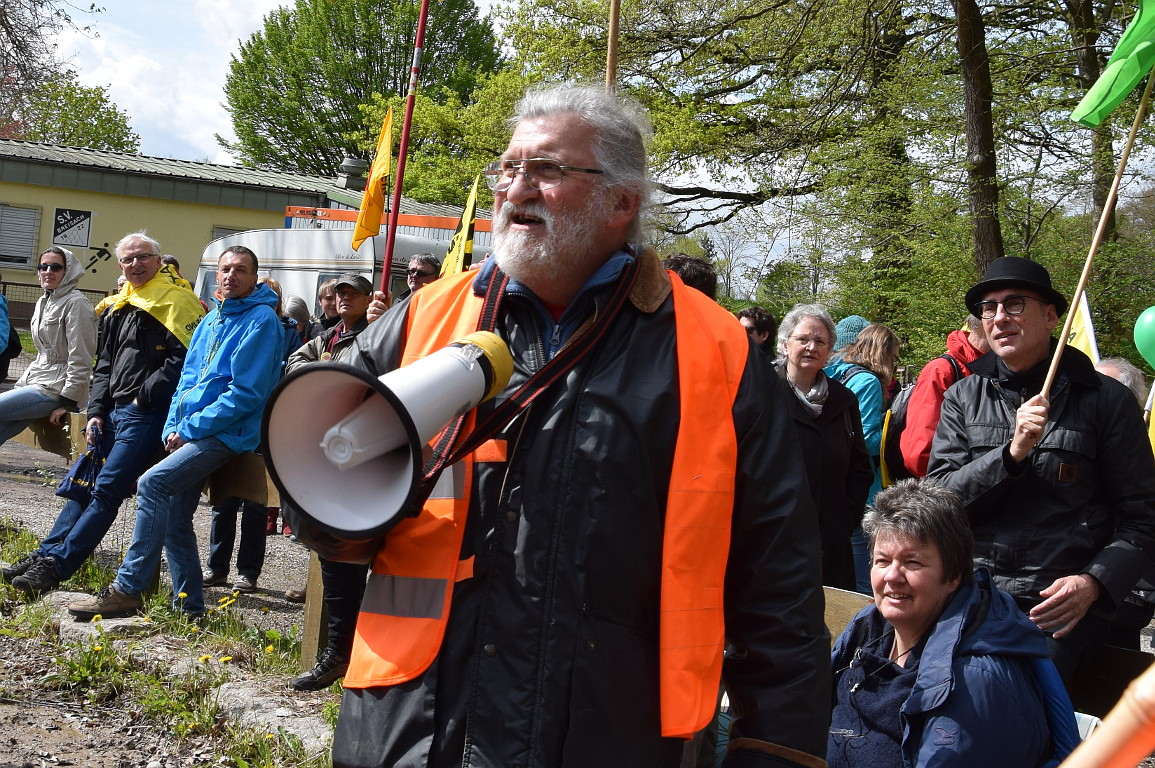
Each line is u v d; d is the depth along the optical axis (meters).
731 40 16.53
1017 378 3.28
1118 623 3.59
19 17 17.95
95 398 5.62
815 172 15.07
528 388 1.79
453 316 1.95
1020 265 3.24
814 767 1.73
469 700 1.71
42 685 4.29
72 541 5.32
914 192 13.61
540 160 1.89
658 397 1.78
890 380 5.36
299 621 5.56
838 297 14.67
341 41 37.12
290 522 1.74
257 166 38.97
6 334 7.77
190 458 4.91
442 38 37.53
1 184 22.03
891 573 2.67
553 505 1.74
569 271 1.92
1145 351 5.40
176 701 4.06
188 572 5.06
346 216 12.15
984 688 2.52
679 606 1.73
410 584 1.79
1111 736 0.89
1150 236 13.11
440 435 1.79
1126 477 3.09
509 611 1.72
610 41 3.38
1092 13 13.14
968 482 3.17
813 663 1.76
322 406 1.67
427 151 24.14
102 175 22.55
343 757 1.78
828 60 15.27
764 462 1.82
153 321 5.38
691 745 1.81
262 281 5.22
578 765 1.68
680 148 17.83
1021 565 3.12
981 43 12.27
